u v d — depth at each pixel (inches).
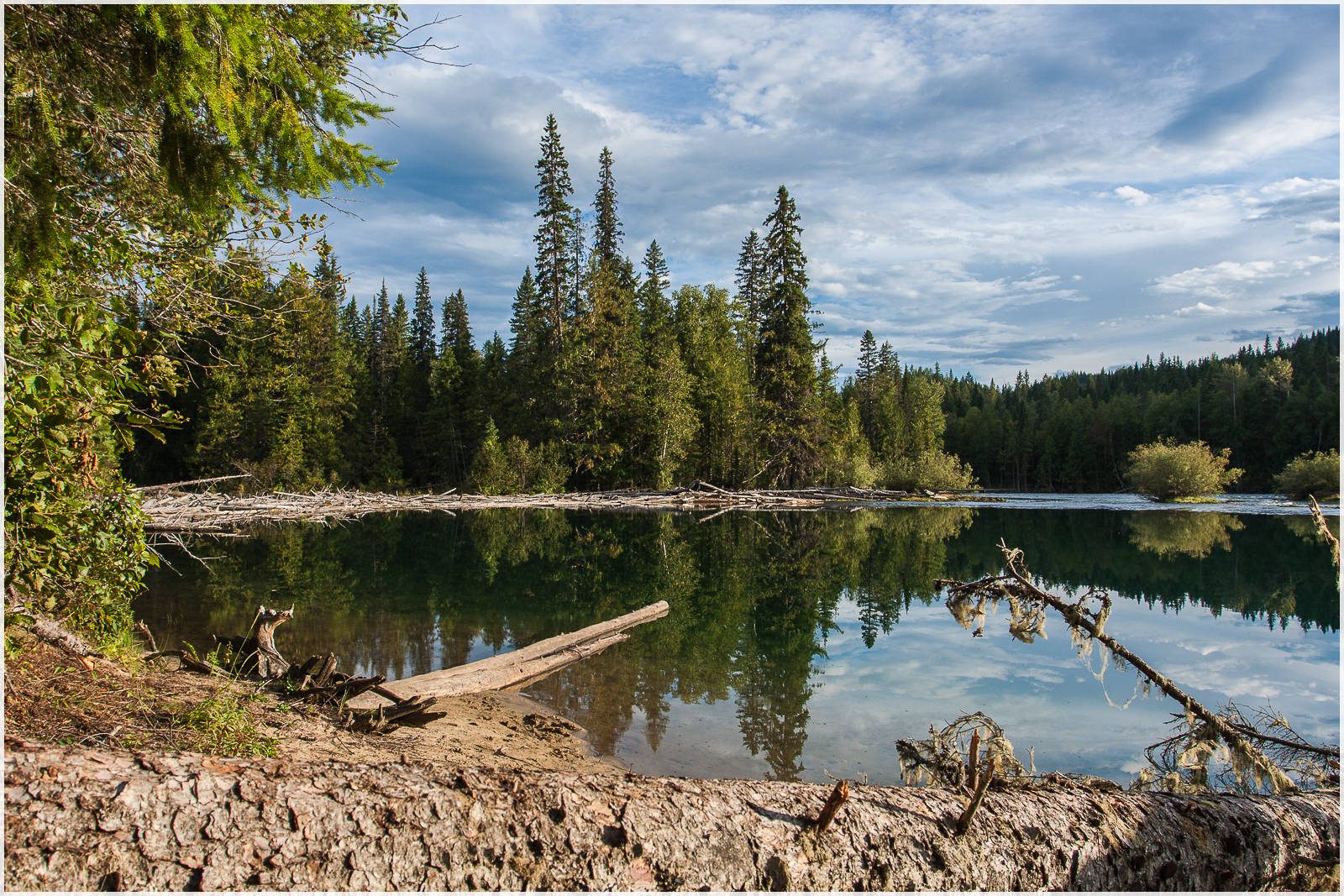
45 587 170.2
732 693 267.0
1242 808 123.0
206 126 142.9
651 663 307.3
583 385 1441.9
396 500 1205.7
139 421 187.5
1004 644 344.2
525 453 1374.3
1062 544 700.7
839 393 1689.2
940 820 108.3
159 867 74.7
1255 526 851.4
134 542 187.5
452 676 265.9
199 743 128.5
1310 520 919.0
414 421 1827.0
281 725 166.1
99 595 183.2
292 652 299.6
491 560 601.9
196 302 194.9
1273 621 388.2
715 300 1807.3
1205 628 370.6
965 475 1588.3
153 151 151.3
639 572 557.3
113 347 178.9
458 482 1760.6
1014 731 227.6
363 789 87.0
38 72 120.3
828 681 281.6
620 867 89.8
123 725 128.8
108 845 73.7
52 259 130.8
